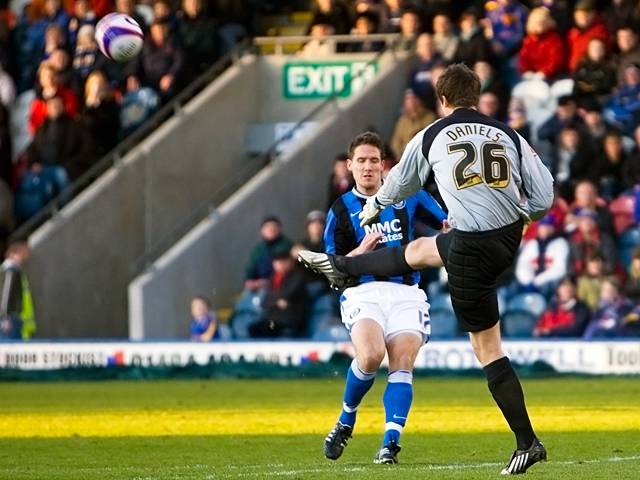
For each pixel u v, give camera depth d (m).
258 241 80.56
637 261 69.44
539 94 79.38
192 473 32.38
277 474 31.28
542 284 70.81
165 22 87.38
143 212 83.19
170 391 63.53
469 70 30.39
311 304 73.88
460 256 29.64
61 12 91.00
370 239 33.62
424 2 84.81
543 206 29.88
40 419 49.97
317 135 81.75
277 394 60.91
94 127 86.12
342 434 34.31
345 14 87.81
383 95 83.31
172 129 84.06
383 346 33.84
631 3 79.69
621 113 76.19
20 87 93.50
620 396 56.81
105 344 72.00
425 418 48.19
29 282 79.00
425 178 30.39
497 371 29.78
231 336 73.50
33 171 85.25
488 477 29.72
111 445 40.94
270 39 87.88
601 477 29.80
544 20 79.19
